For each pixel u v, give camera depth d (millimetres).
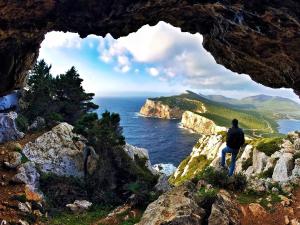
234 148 16641
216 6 16219
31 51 19609
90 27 17719
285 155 31672
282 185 16844
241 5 15125
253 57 19266
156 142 182375
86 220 20766
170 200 13438
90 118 38031
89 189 31766
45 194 27062
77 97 50281
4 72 18359
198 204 13539
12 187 21922
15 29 16156
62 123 39062
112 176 35156
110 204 28359
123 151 38688
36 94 45656
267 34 16203
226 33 18297
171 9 17766
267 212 14031
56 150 34469
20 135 35375
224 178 16172
